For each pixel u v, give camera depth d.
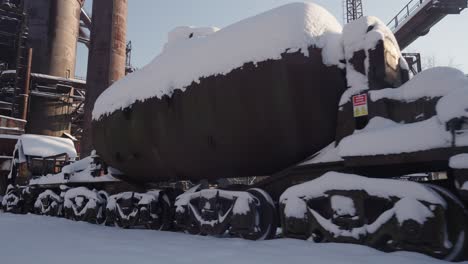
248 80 6.77
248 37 6.96
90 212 10.79
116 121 9.73
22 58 35.88
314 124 6.44
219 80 7.20
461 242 4.52
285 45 6.41
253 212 6.49
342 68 6.41
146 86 8.92
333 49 6.47
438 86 5.05
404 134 5.01
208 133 7.53
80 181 12.20
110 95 10.27
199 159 8.04
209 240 6.41
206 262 4.43
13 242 6.34
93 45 29.75
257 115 6.75
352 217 5.29
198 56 7.80
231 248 5.39
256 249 5.23
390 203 5.18
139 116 9.00
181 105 7.94
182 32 9.53
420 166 5.46
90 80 29.14
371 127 5.58
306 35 6.38
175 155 8.47
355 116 5.85
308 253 4.81
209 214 7.30
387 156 5.12
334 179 5.60
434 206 4.50
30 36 38.47
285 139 6.66
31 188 15.05
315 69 6.31
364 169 5.75
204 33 9.31
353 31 6.23
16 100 34.72
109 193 11.29
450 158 4.52
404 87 5.44
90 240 6.55
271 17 6.82
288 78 6.33
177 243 6.05
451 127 4.57
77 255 4.98
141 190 10.12
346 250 4.89
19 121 27.03
